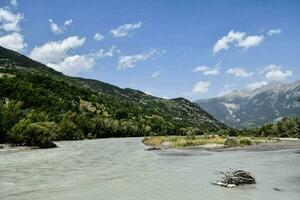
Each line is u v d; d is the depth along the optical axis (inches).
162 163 1910.7
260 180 1305.4
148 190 1144.8
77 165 1844.2
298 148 2999.5
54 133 4045.3
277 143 3592.5
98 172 1573.6
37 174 1520.7
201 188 1167.6
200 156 2314.2
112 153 2630.4
